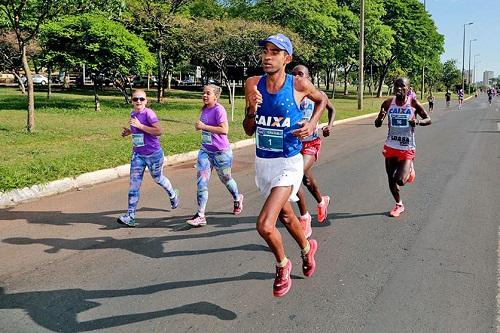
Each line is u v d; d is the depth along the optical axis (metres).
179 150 11.62
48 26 20.02
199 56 28.22
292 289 4.31
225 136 6.37
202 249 5.35
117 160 9.71
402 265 4.88
